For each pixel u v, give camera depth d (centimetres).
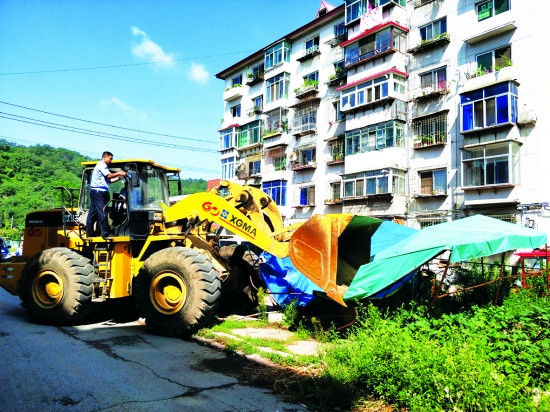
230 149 3572
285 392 421
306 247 582
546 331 490
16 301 972
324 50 2759
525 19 1769
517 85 1761
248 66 3500
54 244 912
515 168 1722
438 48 2080
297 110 2898
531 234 692
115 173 725
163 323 629
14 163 7888
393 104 2162
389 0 2250
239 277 836
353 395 399
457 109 1975
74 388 415
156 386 427
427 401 358
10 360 497
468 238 625
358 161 2317
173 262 636
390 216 2142
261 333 656
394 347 419
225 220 673
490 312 572
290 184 2911
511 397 344
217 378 457
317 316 673
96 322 734
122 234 711
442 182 2017
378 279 593
